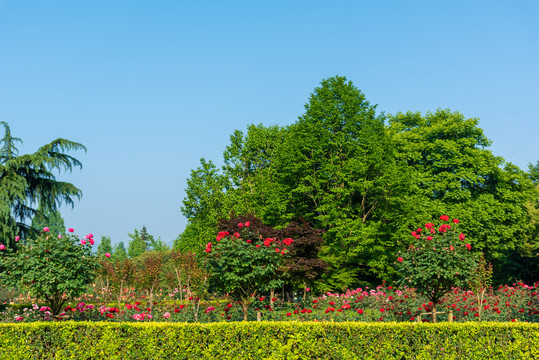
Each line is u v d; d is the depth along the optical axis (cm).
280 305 1638
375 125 2642
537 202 3591
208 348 877
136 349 891
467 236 2947
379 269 2550
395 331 852
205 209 2834
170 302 2030
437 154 3134
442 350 845
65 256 1212
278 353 862
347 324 868
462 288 1717
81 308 1245
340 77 2759
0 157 2375
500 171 3184
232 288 1171
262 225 2284
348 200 2639
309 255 2298
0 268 1514
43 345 911
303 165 2608
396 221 2577
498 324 868
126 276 2197
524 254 3453
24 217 2408
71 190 2402
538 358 838
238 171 2956
